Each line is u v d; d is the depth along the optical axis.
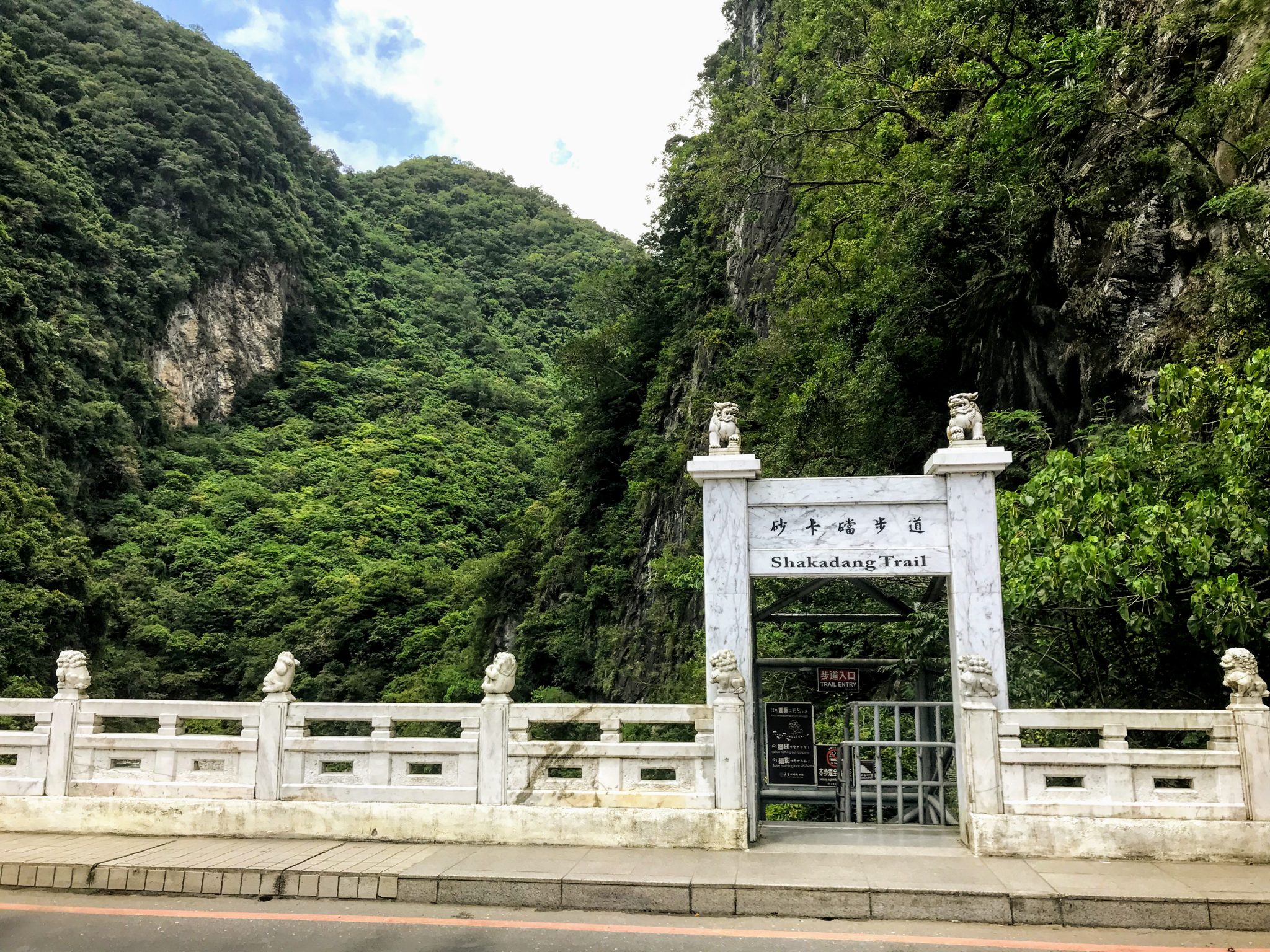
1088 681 9.36
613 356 44.06
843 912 5.59
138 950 5.09
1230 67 11.59
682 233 44.72
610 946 5.09
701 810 6.84
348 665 52.50
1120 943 5.09
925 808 8.76
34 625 33.00
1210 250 11.03
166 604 53.84
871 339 17.88
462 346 97.94
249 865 6.26
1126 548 7.41
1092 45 12.62
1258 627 7.05
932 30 16.41
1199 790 6.51
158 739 7.69
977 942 5.12
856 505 7.51
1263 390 7.12
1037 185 13.94
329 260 96.19
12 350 50.22
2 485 39.91
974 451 7.33
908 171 16.17
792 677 14.54
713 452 7.74
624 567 36.50
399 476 73.38
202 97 84.38
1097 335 12.72
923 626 8.99
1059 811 6.53
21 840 7.20
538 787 7.14
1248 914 5.30
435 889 5.93
